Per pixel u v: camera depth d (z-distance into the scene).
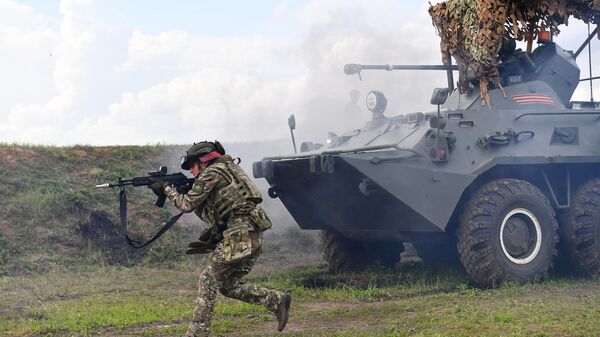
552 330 5.79
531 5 10.26
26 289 9.23
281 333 6.28
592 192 9.52
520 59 10.27
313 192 9.30
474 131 8.95
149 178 5.56
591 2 10.59
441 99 8.50
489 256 8.57
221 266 5.37
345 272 10.70
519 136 9.05
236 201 5.38
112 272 10.83
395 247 11.13
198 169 5.53
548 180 9.53
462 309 6.98
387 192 8.37
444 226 8.54
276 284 9.28
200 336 5.36
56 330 6.60
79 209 12.41
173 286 9.70
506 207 8.70
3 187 12.59
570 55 10.70
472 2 9.95
